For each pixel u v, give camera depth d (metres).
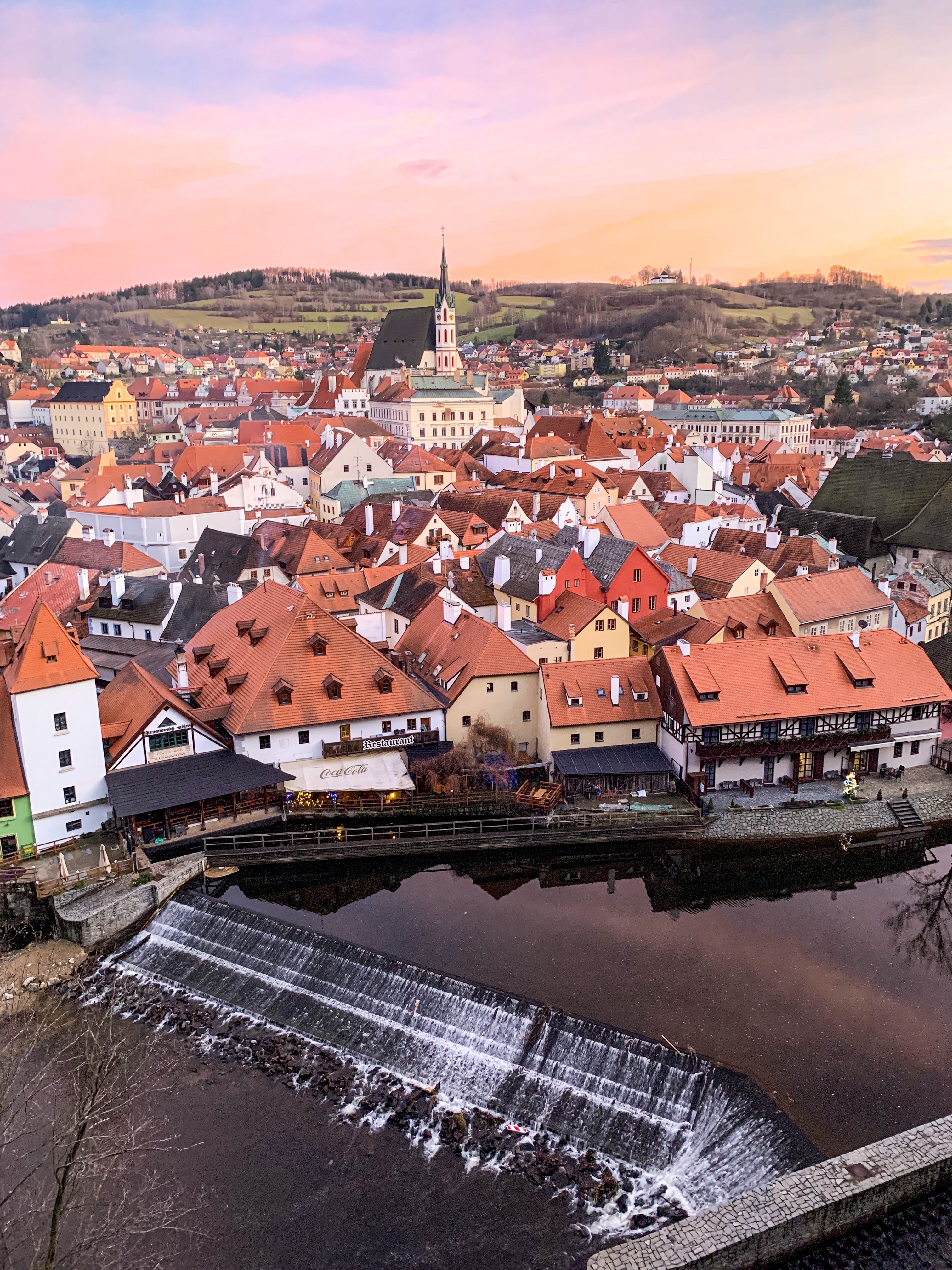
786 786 77.75
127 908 63.50
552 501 141.25
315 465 183.62
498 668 79.44
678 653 77.88
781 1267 37.41
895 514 136.12
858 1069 48.94
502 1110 48.56
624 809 73.75
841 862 71.56
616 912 64.50
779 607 96.00
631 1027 51.84
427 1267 40.78
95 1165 46.03
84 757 69.56
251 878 68.94
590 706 78.44
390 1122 48.25
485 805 74.81
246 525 143.88
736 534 125.19
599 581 100.12
